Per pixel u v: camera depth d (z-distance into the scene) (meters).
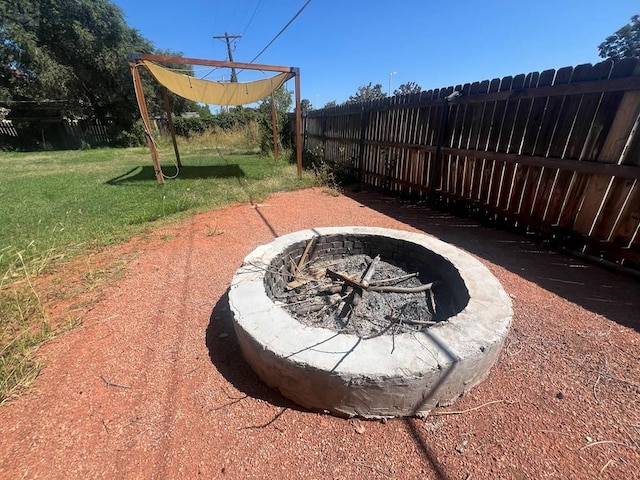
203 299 2.73
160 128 20.11
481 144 4.39
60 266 3.35
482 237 4.04
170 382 1.83
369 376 1.42
